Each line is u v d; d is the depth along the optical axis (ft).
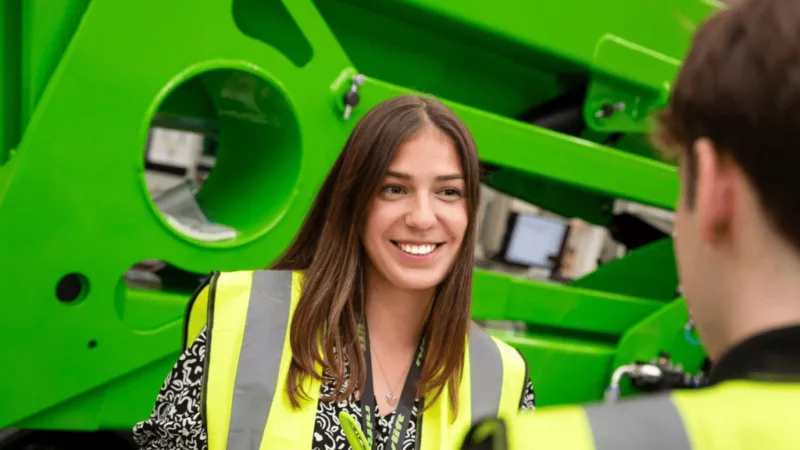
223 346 3.39
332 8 5.61
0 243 4.13
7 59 4.48
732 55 1.48
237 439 3.25
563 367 6.84
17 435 4.99
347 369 3.49
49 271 4.30
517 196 8.54
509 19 5.89
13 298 4.20
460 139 3.46
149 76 4.47
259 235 5.08
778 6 1.44
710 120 1.50
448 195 3.53
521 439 1.35
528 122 6.74
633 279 8.57
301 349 3.37
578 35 6.23
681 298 7.36
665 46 6.70
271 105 5.20
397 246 3.45
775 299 1.45
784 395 1.34
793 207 1.38
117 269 4.55
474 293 6.42
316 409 3.36
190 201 5.28
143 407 4.90
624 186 6.72
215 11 4.64
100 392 4.73
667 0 6.59
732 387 1.40
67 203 4.31
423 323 3.72
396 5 5.57
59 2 4.44
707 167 1.51
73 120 4.26
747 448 1.29
